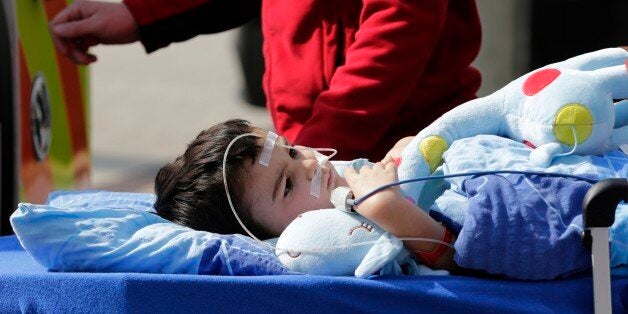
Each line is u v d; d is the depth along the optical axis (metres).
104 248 3.25
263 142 3.60
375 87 3.95
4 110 4.31
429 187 3.59
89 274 3.12
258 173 3.55
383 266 3.21
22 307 3.16
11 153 4.35
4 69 4.29
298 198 3.55
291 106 4.35
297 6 4.27
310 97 4.31
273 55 4.43
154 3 4.77
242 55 10.34
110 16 4.75
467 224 3.13
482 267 3.12
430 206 3.52
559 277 3.15
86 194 4.08
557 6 8.62
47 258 3.24
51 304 3.13
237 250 3.27
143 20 4.77
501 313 3.06
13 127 4.34
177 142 9.38
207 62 12.13
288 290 3.05
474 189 3.28
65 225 3.26
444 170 3.57
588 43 8.70
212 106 10.49
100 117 10.15
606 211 2.97
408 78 3.98
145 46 4.84
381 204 3.24
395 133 4.25
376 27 3.96
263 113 10.23
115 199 4.02
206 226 3.58
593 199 2.97
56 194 4.10
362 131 3.99
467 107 3.63
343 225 3.29
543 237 3.11
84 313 3.11
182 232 3.36
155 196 3.97
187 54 12.47
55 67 5.02
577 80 3.45
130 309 3.08
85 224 3.31
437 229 3.28
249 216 3.57
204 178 3.60
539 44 8.68
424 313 3.06
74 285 3.11
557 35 8.66
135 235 3.32
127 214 3.49
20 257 3.52
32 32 4.69
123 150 9.16
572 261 3.11
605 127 3.44
